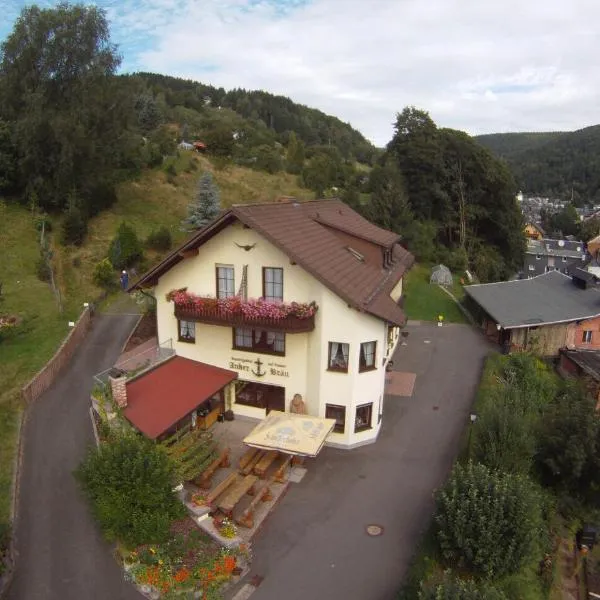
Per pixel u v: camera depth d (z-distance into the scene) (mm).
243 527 17688
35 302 33219
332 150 103562
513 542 15477
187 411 20531
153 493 16234
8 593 14977
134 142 55062
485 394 27391
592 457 21078
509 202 68062
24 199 44719
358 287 22391
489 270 63406
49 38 43906
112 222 47000
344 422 22500
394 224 54531
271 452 20984
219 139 76250
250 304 21125
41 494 18844
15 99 45031
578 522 20781
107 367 27688
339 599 15039
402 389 28953
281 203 26859
